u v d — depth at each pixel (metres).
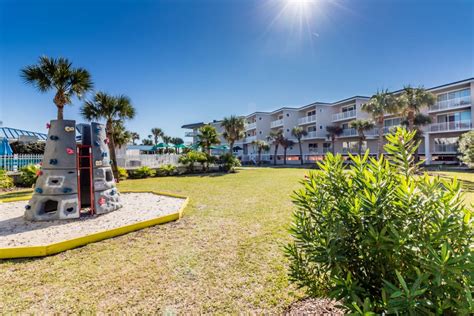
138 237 4.24
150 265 3.17
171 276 2.88
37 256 3.44
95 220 5.21
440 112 24.84
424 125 23.61
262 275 2.89
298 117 39.22
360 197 1.48
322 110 35.00
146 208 6.39
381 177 1.56
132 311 2.24
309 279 1.78
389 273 1.37
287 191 9.57
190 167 19.53
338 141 35.25
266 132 42.34
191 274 2.93
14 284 2.71
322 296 1.73
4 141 14.90
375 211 1.41
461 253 1.16
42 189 5.30
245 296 2.47
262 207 6.60
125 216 5.55
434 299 1.13
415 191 1.42
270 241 4.01
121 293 2.54
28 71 9.48
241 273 2.95
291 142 36.66
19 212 6.03
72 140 5.55
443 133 24.38
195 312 2.22
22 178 10.68
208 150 22.38
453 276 1.07
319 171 1.93
